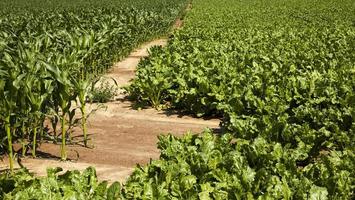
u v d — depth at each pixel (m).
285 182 4.55
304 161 6.72
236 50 14.20
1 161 7.17
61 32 13.41
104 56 15.27
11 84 6.56
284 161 5.30
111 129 9.02
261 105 8.38
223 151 5.48
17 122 7.27
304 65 12.12
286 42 15.91
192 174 4.98
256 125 6.95
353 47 15.02
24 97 6.93
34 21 19.47
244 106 8.78
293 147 6.70
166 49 14.54
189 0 60.41
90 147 7.89
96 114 10.06
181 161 5.08
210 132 6.07
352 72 10.95
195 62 11.80
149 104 10.85
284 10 37.59
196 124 9.41
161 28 26.70
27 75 6.90
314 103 8.86
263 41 16.30
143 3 46.09
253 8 40.47
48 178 4.64
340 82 9.46
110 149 7.82
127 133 8.77
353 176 5.26
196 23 24.48
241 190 4.47
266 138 6.54
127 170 6.86
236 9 38.69
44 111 7.54
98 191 4.59
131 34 20.06
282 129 6.68
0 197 4.55
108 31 14.58
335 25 22.62
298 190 4.53
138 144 8.13
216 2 51.94
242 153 5.50
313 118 7.83
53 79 7.16
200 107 9.90
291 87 9.37
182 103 10.38
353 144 6.88
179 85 10.70
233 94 8.95
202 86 9.73
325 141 6.80
